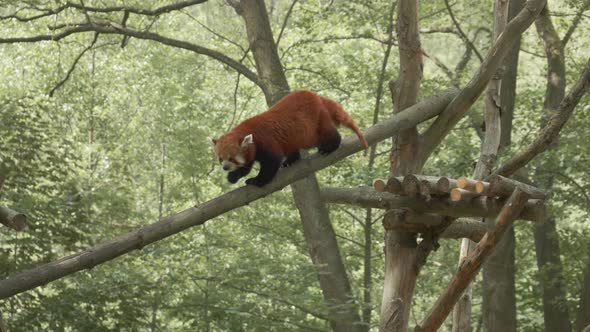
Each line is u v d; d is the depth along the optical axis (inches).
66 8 601.3
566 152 509.4
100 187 561.9
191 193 732.7
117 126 876.6
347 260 690.2
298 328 488.4
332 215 710.5
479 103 591.2
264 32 525.7
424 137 269.0
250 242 573.9
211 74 783.7
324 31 673.6
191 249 539.5
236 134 220.4
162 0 640.4
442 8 676.7
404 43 264.1
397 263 257.4
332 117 235.9
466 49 685.3
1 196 477.1
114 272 484.1
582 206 564.1
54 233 484.7
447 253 671.1
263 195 220.8
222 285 484.4
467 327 294.2
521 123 629.9
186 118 656.4
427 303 703.1
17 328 451.8
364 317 570.6
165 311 563.5
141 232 209.2
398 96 266.7
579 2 585.3
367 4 626.2
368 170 602.5
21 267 464.1
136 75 836.0
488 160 284.4
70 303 465.7
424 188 215.8
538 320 658.2
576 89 225.0
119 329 488.1
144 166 829.8
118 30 593.6
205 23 772.0
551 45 628.1
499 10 287.1
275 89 521.0
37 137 506.0
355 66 681.6
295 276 497.0
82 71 792.3
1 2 584.4
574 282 605.9
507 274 579.2
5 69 792.9
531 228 649.6
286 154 222.7
